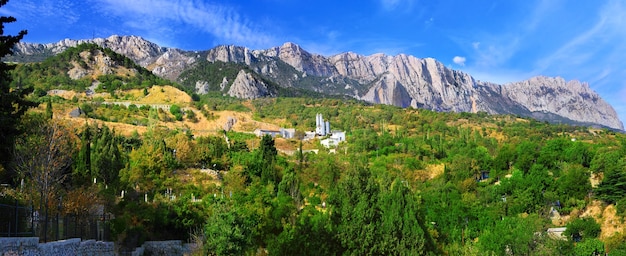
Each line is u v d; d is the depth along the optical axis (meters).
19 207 29.53
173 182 80.19
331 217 50.31
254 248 55.06
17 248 26.42
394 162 124.50
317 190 95.31
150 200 66.44
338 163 116.00
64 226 36.84
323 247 46.97
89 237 42.69
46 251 29.97
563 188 91.88
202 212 61.72
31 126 47.56
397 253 47.81
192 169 93.62
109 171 72.38
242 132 175.25
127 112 161.12
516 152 116.19
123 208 58.44
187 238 58.00
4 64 37.25
